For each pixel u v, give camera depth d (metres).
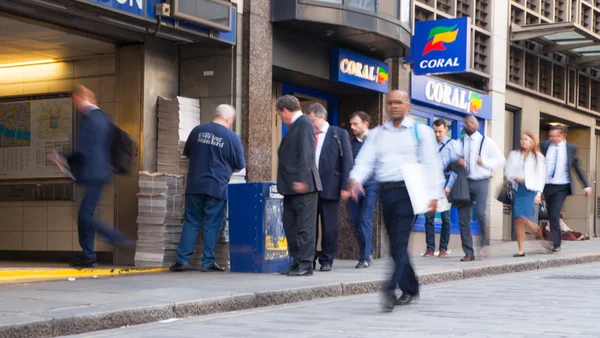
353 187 7.53
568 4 21.22
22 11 9.76
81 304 6.96
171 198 10.88
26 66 12.42
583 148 22.75
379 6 12.80
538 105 20.06
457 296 8.78
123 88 11.31
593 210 23.02
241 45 11.73
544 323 6.70
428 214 7.41
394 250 7.46
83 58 11.99
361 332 6.29
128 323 6.78
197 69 11.75
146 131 11.16
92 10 9.72
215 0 11.10
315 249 10.15
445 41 14.68
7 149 12.52
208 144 10.34
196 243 10.84
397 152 7.39
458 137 17.05
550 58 20.52
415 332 6.25
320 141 10.61
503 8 18.47
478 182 12.64
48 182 12.23
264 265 10.23
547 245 14.70
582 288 9.59
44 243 12.25
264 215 10.23
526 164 13.39
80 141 9.20
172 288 8.24
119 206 11.18
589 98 22.59
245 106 11.70
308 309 7.82
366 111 14.62
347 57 13.62
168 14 10.44
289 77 13.25
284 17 12.04
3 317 6.19
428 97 15.73
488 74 17.92
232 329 6.53
